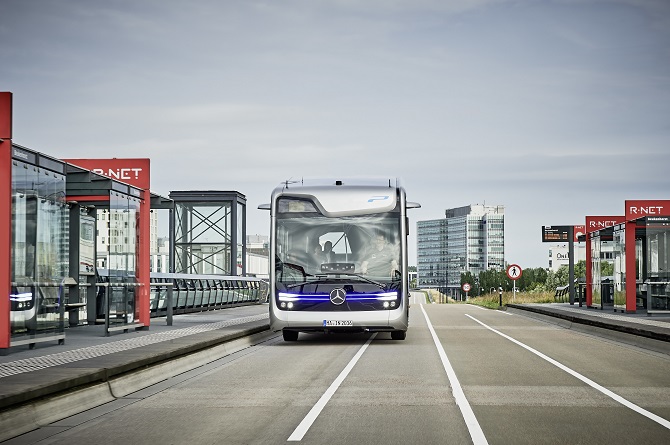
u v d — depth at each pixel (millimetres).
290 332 24422
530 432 9602
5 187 16453
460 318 38125
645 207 36781
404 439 9227
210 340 19250
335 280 22188
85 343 19047
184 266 48469
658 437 9320
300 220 22531
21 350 17266
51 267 18453
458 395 12578
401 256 22422
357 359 18406
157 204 27875
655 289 36531
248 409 11367
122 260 22375
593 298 45281
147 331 23516
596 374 15273
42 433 9797
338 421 10367
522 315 41938
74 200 23891
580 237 52844
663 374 15273
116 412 11234
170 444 9094
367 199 22609
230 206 48469
